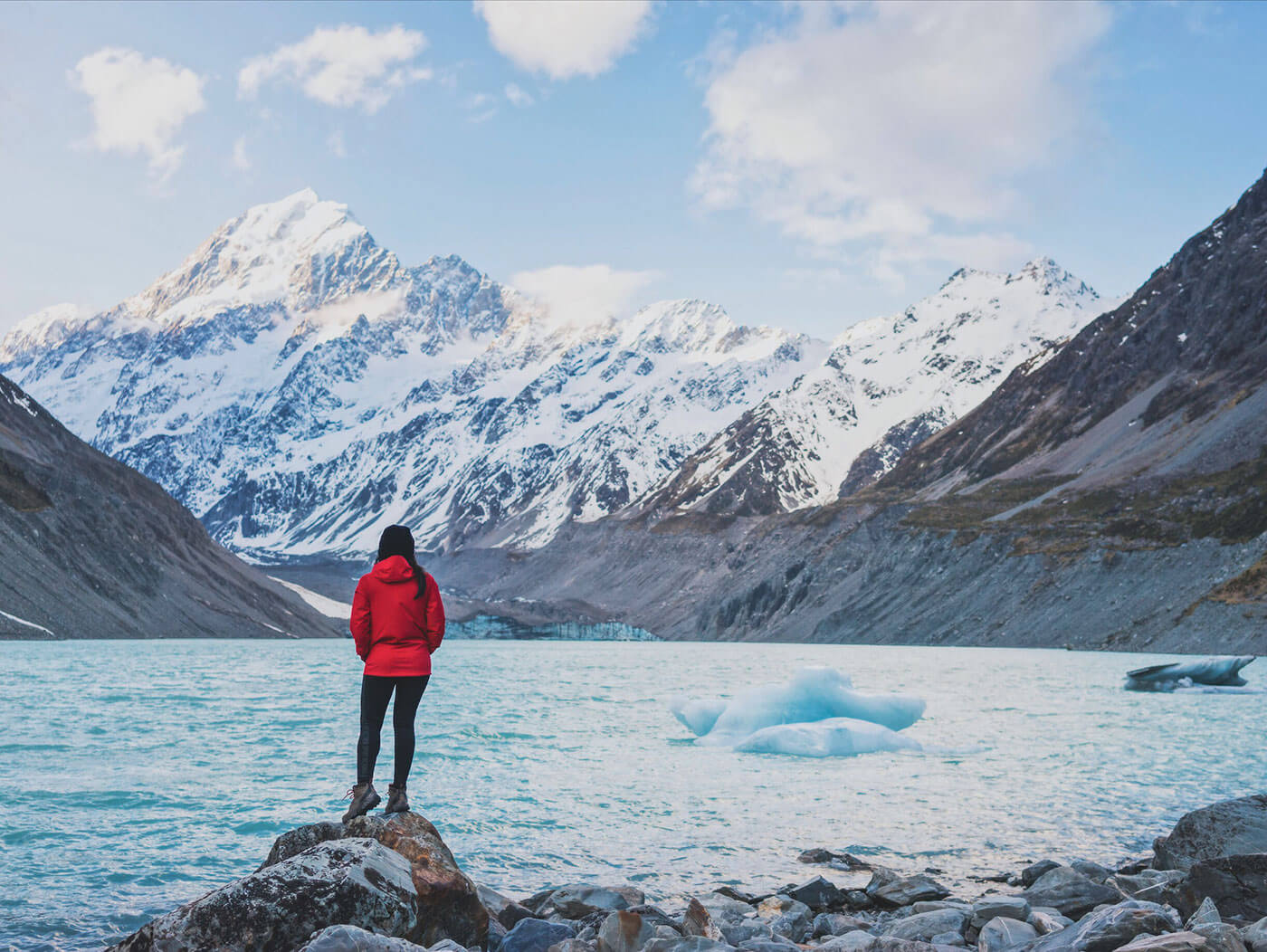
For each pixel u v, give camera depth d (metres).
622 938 9.77
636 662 98.69
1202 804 20.83
